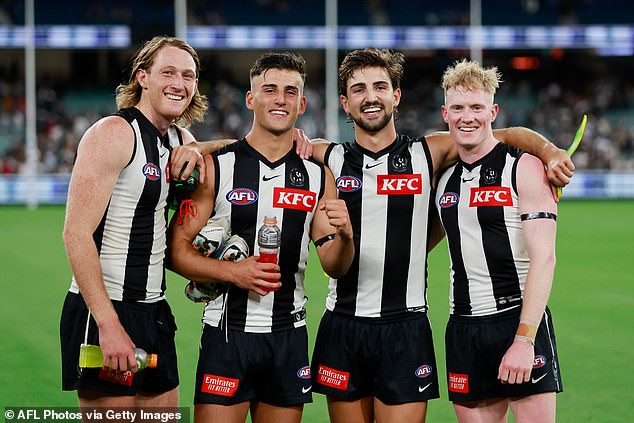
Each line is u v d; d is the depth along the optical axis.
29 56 40.72
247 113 55.78
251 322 8.19
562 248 27.36
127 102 8.16
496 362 8.20
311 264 24.80
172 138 8.37
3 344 14.98
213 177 8.28
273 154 8.38
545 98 56.56
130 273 7.87
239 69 58.06
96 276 7.43
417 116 55.69
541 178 8.03
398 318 8.57
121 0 56.47
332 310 8.73
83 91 57.53
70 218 7.43
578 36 47.06
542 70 58.94
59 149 50.41
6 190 43.09
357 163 8.69
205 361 8.20
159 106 7.88
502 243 8.19
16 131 52.31
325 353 8.69
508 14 57.72
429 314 17.30
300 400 8.28
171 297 19.44
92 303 7.40
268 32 45.97
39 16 55.75
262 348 8.18
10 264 24.19
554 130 53.50
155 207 7.95
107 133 7.59
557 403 11.52
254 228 8.28
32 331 16.00
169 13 56.66
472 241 8.30
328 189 8.51
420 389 8.52
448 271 23.20
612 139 51.41
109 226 7.78
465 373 8.33
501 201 8.16
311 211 8.38
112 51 57.56
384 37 46.50
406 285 8.62
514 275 8.22
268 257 7.79
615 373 12.97
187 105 8.07
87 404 7.84
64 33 45.03
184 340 15.09
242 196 8.26
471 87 8.12
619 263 24.27
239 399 8.17
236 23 57.50
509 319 8.20
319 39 46.25
